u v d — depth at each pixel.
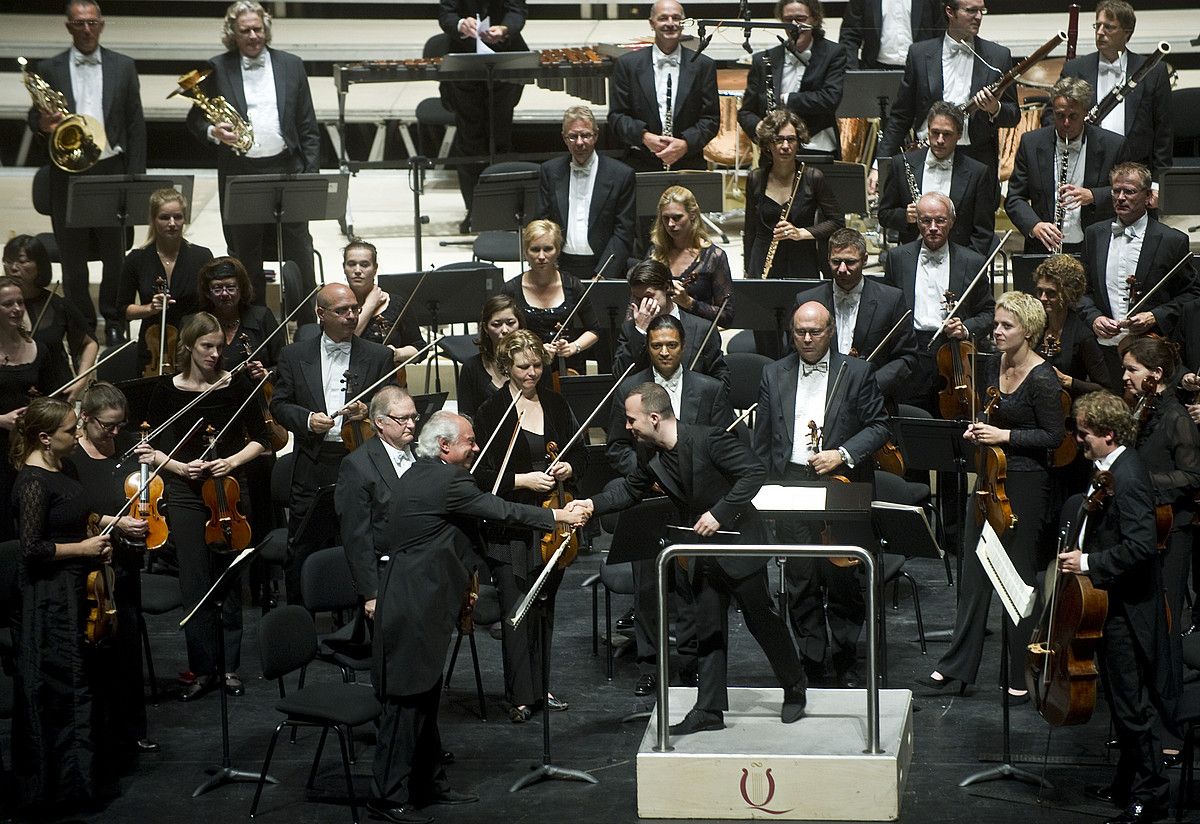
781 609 22.22
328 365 23.45
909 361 23.94
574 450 21.45
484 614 21.61
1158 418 19.77
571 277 26.84
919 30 33.56
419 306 27.36
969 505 21.14
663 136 30.56
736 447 18.73
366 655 20.34
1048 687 17.97
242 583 25.81
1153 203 26.09
